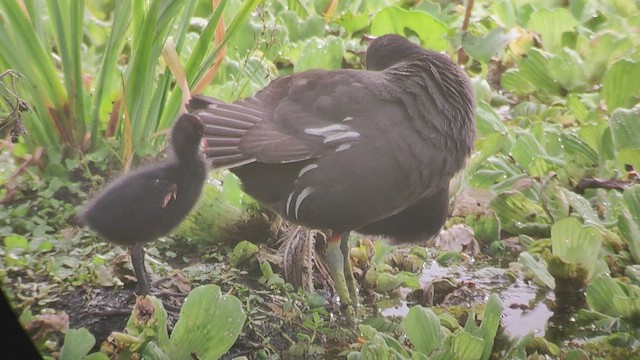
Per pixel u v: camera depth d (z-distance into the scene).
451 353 8.15
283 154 8.20
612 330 8.27
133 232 8.19
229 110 8.23
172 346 8.13
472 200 8.48
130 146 8.36
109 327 8.19
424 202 8.29
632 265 8.36
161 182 8.20
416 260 8.38
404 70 8.24
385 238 8.33
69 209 8.34
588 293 8.28
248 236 8.34
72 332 8.11
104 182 8.38
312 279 8.31
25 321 8.15
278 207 8.25
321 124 8.21
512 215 8.48
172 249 8.34
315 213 8.23
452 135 8.23
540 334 8.27
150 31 8.34
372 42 8.36
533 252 8.41
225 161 8.20
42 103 8.38
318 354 8.20
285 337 8.22
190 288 8.26
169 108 8.41
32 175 8.38
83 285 8.23
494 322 8.19
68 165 8.38
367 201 8.22
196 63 8.39
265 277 8.28
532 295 8.34
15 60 8.36
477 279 8.37
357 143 8.20
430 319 8.18
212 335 8.13
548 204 8.45
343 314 8.27
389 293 8.33
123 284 8.25
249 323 8.22
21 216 8.33
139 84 8.37
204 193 8.31
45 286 8.23
